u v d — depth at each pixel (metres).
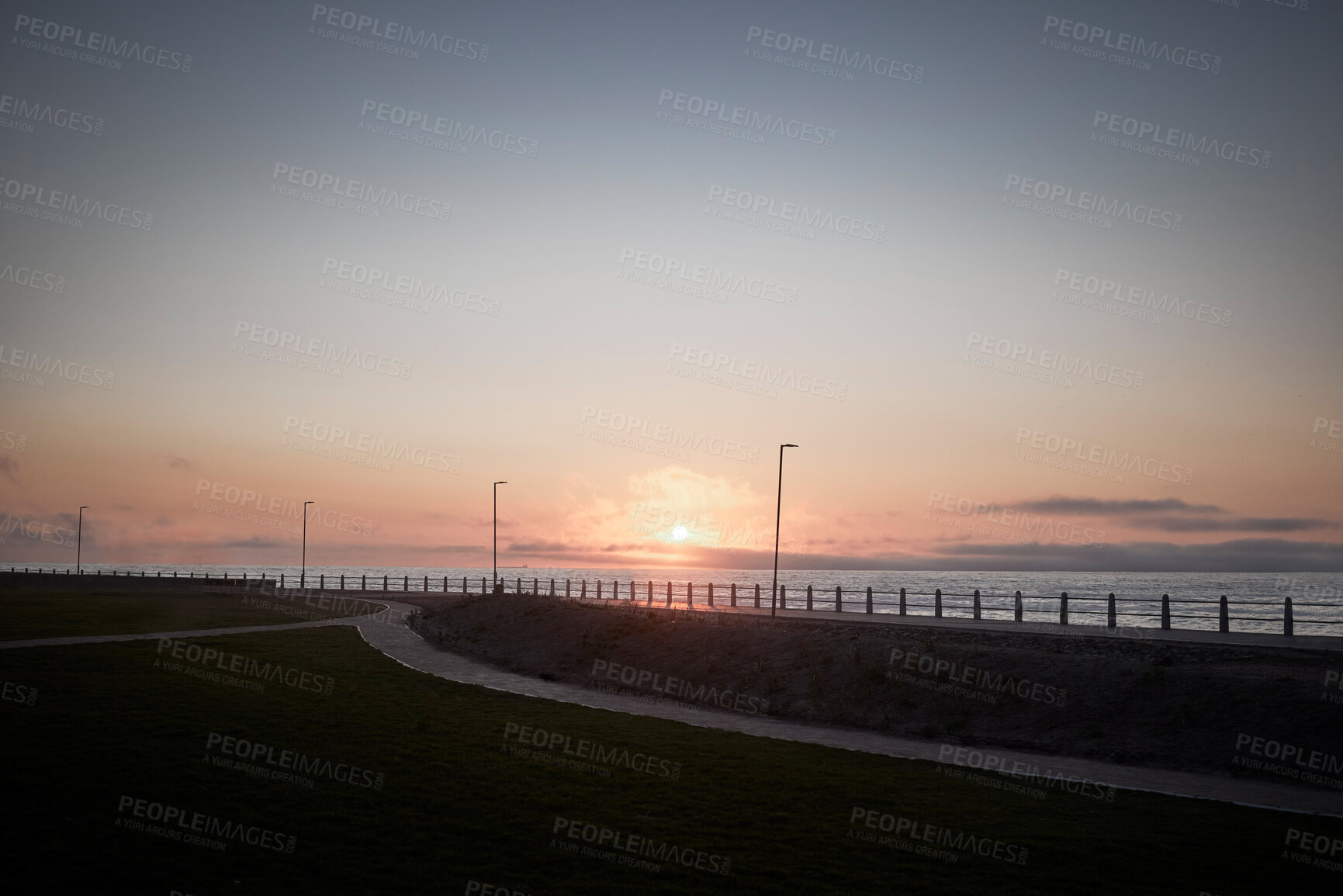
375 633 43.53
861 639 28.41
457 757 18.41
